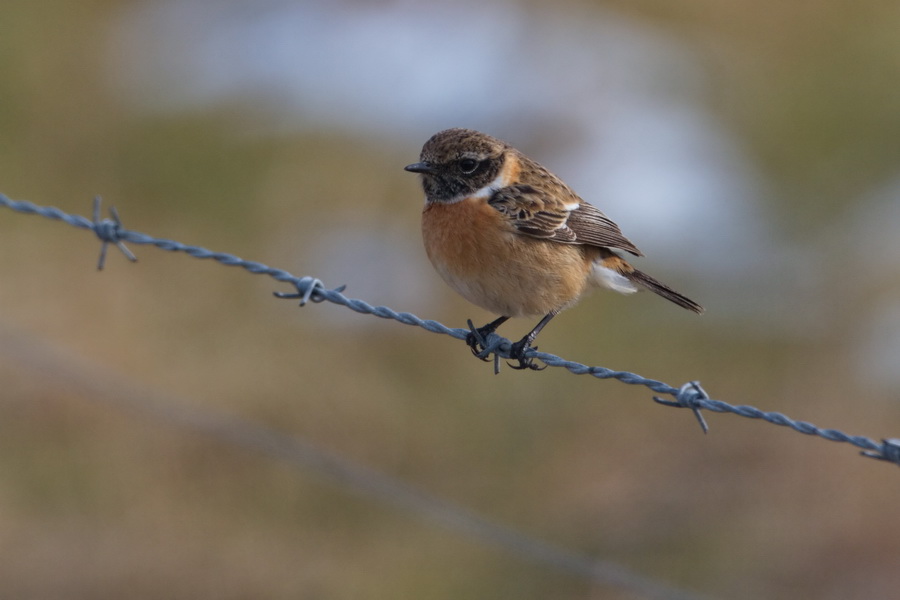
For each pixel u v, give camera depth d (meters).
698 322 15.81
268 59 21.48
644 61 22.73
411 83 20.83
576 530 12.11
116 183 18.27
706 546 11.95
